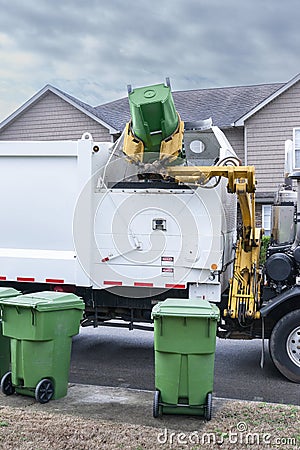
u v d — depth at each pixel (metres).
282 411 5.48
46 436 4.76
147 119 7.03
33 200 7.67
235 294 7.10
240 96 22.27
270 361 7.89
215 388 6.59
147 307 7.46
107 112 22.91
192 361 5.22
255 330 7.17
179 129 7.42
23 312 5.70
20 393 5.91
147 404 5.70
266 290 7.20
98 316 7.75
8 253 7.73
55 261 7.54
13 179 7.75
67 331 5.91
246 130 19.55
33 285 7.82
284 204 7.83
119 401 5.80
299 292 6.75
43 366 5.73
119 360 8.03
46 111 22.05
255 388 6.61
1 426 4.97
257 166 19.47
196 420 5.23
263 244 9.02
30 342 5.71
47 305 5.69
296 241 7.28
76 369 7.53
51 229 7.60
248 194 7.25
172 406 5.27
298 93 19.06
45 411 5.44
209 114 20.97
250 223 7.34
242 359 8.01
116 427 5.00
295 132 19.11
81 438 4.72
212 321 5.21
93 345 8.96
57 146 7.51
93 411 5.46
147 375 7.26
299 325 6.79
